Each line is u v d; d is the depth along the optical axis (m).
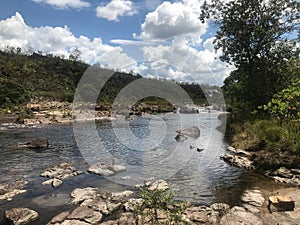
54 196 8.59
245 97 21.45
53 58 75.25
